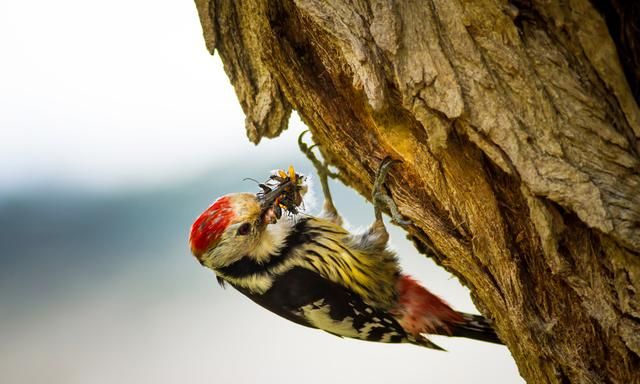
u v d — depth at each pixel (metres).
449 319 3.77
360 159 3.71
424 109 3.64
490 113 3.64
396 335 3.79
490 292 3.67
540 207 3.63
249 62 3.73
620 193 3.62
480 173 3.65
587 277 3.64
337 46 3.65
